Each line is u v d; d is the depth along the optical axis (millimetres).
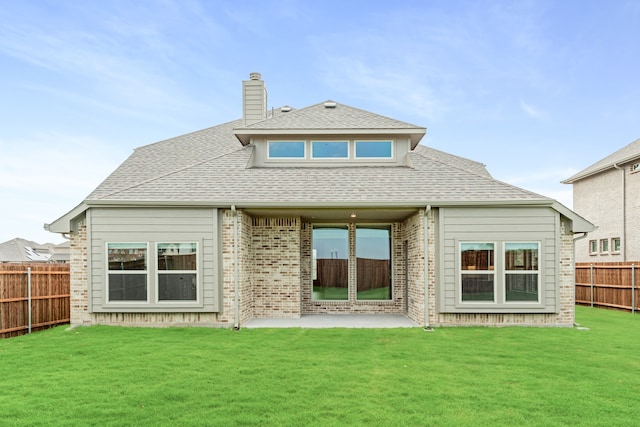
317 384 6246
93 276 10805
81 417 5082
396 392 5938
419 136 13758
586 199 26516
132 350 8312
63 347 8594
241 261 11156
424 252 10984
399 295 13594
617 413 5266
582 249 26969
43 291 11336
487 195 11016
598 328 10898
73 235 11008
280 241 12664
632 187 22219
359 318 12516
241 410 5289
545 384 6320
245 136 13852
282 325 11219
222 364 7301
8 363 7410
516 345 8797
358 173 12555
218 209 11016
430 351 8273
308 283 13664
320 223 13867
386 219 13531
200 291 10820
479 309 10812
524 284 10828
